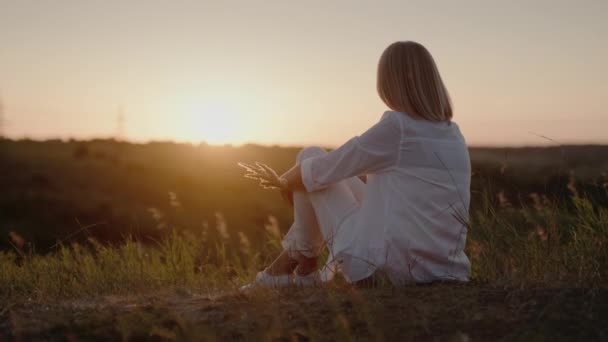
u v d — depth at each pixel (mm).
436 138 3256
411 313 2855
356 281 3285
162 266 5070
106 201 41375
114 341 2797
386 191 3244
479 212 3906
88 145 72875
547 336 2576
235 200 29328
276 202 28609
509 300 2988
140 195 43188
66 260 5000
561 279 3322
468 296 3057
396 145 3219
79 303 3623
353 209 3406
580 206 3875
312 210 3535
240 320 2924
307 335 2680
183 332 2742
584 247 3609
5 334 2961
